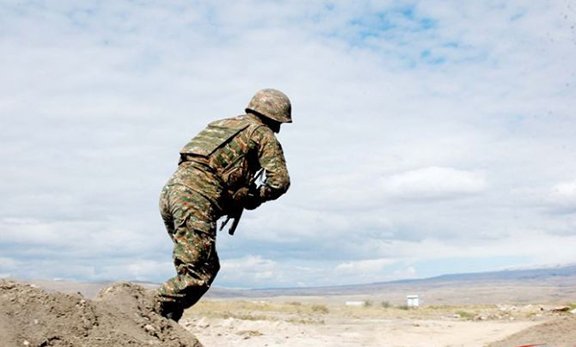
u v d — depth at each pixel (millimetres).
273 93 7477
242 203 7254
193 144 7199
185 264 7055
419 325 24516
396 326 23719
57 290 6609
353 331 21469
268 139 7219
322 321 25891
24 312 6043
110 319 6566
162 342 6801
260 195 7281
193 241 7020
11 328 5812
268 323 22094
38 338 5879
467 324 25516
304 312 31453
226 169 7102
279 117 7395
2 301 6039
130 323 6738
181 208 7000
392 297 159250
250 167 7242
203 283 7168
